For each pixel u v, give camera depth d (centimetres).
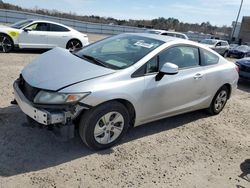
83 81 362
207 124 549
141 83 407
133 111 416
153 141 448
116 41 493
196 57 507
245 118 617
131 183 341
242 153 455
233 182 373
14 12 2703
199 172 384
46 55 450
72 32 1227
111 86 374
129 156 396
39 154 372
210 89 536
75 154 382
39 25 1139
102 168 361
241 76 941
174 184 350
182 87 469
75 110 353
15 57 991
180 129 508
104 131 391
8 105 504
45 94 348
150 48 443
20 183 315
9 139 396
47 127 370
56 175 336
